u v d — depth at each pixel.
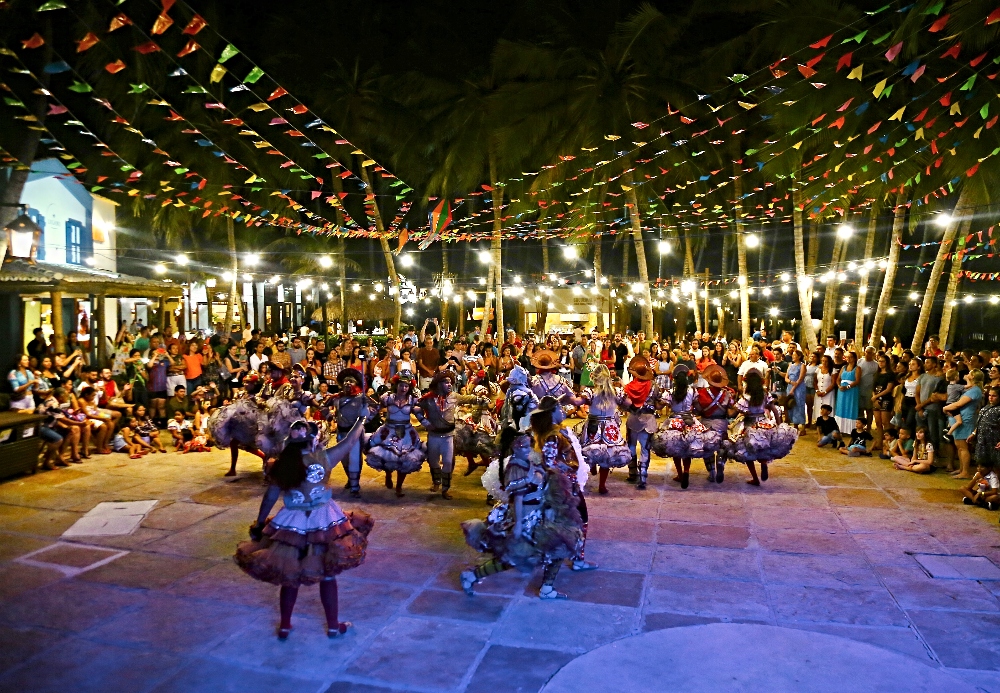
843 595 5.81
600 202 25.06
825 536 7.38
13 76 11.38
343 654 4.81
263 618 5.36
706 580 6.16
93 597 5.75
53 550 6.91
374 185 30.75
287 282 37.94
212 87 23.36
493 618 5.39
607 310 38.38
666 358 18.33
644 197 26.94
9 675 4.49
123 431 11.98
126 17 7.19
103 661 4.68
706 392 9.59
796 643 4.91
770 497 9.01
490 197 30.41
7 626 5.21
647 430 9.49
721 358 18.72
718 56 22.39
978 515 8.11
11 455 9.73
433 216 17.77
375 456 8.93
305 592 5.88
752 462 9.52
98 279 15.94
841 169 18.39
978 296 26.02
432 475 9.22
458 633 5.13
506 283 41.16
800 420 14.41
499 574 6.31
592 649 4.87
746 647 4.86
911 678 4.43
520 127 23.67
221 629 5.17
